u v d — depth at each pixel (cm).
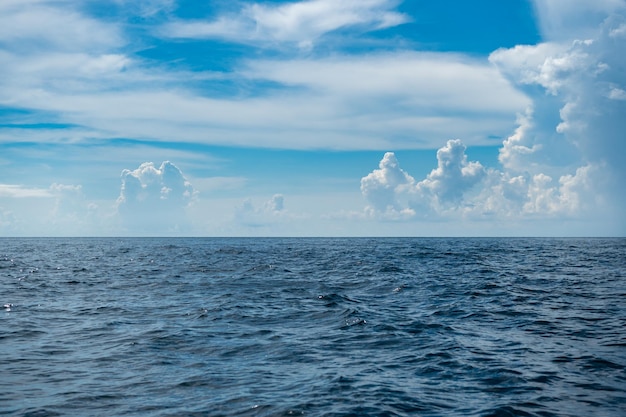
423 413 1005
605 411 1016
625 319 2039
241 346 1597
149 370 1324
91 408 1039
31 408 1038
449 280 3578
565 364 1359
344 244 13812
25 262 6009
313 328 1883
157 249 10725
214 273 4338
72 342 1655
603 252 8350
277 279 3756
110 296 2838
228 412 1012
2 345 1611
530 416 990
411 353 1498
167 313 2233
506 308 2331
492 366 1341
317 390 1147
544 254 7550
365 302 2552
